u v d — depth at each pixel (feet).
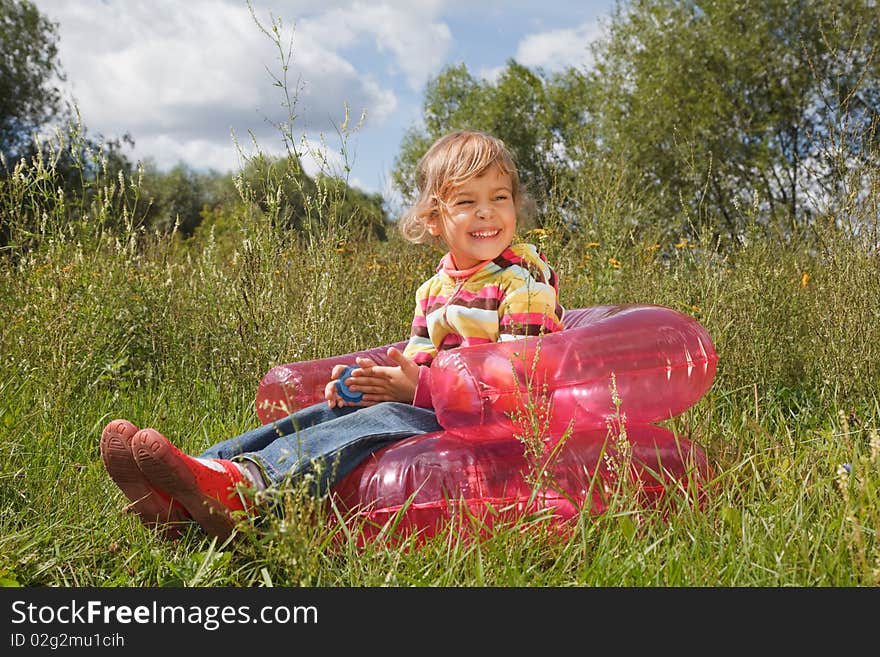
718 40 48.42
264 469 6.51
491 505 6.48
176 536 6.65
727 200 43.96
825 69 44.24
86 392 10.82
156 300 13.55
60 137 12.01
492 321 7.87
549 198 15.49
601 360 6.95
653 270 14.52
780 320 11.89
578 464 6.94
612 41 52.65
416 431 7.27
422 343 8.61
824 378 10.33
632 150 47.21
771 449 8.09
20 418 9.31
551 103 68.08
